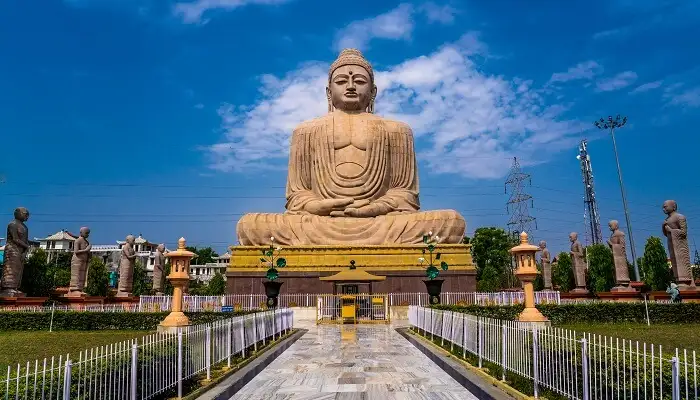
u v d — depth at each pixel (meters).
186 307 24.59
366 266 30.78
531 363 8.17
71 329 19.75
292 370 11.04
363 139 35.16
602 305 21.00
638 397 5.73
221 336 10.53
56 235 81.06
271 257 29.00
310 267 30.80
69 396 5.58
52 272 48.53
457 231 31.95
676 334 15.74
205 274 95.38
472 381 9.07
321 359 12.51
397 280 30.56
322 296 25.30
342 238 31.97
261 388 9.28
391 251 31.12
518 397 7.85
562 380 7.33
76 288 27.58
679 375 5.29
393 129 36.72
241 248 31.39
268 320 15.34
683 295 22.66
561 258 51.34
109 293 35.66
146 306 23.72
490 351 10.04
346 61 38.41
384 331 19.64
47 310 20.55
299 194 35.38
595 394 6.40
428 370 10.93
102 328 19.88
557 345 7.49
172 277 14.46
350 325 22.53
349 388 9.22
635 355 6.22
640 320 20.72
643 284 30.20
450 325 13.43
